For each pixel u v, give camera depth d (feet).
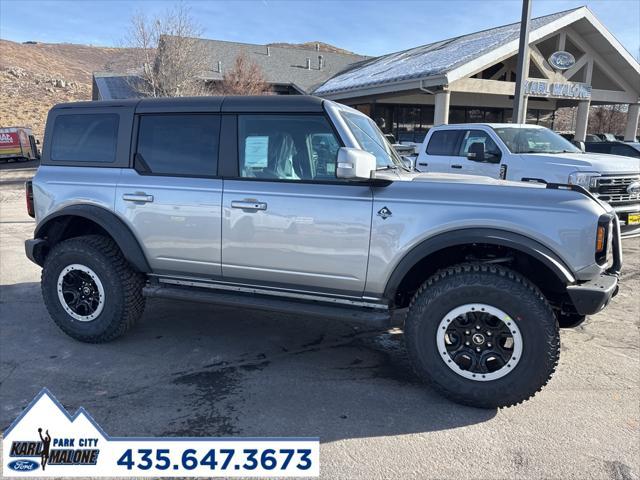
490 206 11.16
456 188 11.53
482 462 9.39
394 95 63.62
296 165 12.61
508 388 10.87
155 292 13.96
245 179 12.91
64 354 13.96
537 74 68.59
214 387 12.19
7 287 20.02
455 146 29.27
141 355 13.96
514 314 10.69
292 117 12.61
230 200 12.82
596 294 10.66
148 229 13.69
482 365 11.09
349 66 99.25
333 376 12.84
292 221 12.30
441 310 11.17
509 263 12.11
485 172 27.02
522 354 10.75
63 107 15.01
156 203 13.52
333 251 12.09
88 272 14.19
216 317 17.03
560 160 23.75
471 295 10.92
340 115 12.54
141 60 78.59
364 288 12.12
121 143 14.16
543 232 10.85
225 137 13.15
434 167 30.01
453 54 59.98
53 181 14.71
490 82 55.83
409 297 12.98
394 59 79.92
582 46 61.41
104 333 14.25
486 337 11.06
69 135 14.85
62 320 14.61
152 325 16.22
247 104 12.98
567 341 15.07
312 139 12.49
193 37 77.66
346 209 11.89
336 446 9.88
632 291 19.89
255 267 12.92
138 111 14.03
